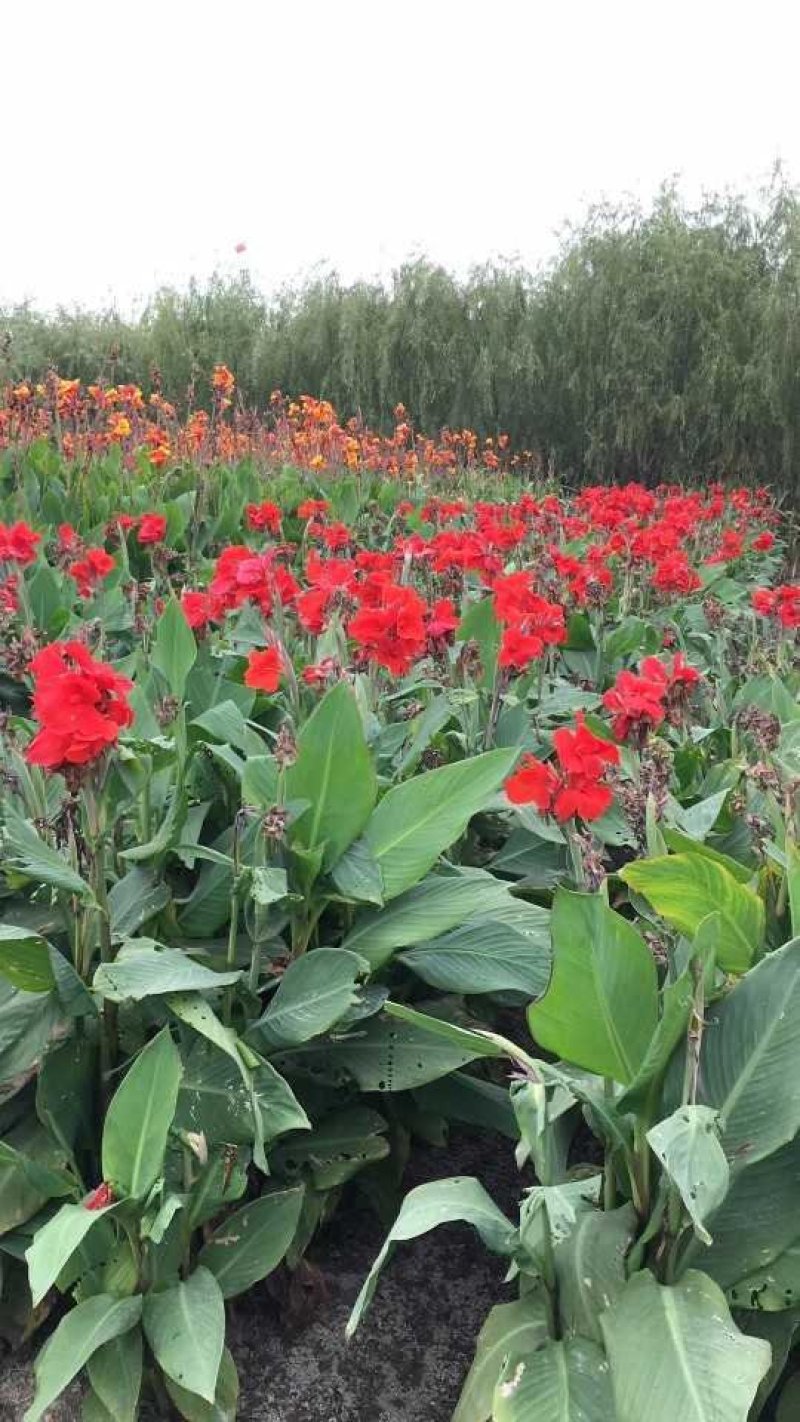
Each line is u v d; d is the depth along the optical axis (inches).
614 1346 61.9
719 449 606.2
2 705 164.6
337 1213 99.3
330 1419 80.8
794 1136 69.0
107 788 100.2
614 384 614.5
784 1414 70.7
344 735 94.3
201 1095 83.4
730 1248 70.1
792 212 607.5
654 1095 69.7
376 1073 92.6
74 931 94.2
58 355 677.3
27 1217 81.0
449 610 133.5
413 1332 88.4
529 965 96.0
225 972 96.0
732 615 245.8
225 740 119.0
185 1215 77.8
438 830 96.4
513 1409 63.1
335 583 133.4
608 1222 72.6
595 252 635.5
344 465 410.6
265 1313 88.7
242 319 698.8
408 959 99.3
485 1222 68.9
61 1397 78.3
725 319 589.3
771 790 104.7
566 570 201.9
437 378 645.9
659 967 97.5
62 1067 84.5
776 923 92.8
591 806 81.7
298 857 96.6
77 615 190.1
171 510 245.4
